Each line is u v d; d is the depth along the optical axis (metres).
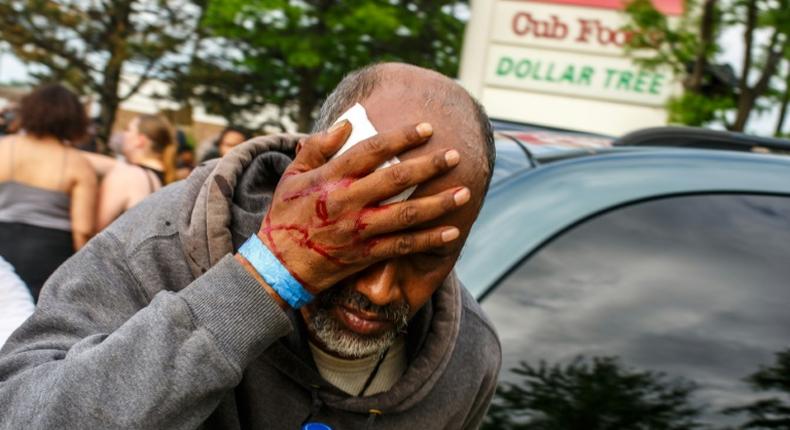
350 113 1.23
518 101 13.07
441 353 1.49
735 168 2.12
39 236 3.75
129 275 1.36
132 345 1.12
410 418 1.53
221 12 12.50
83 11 19.12
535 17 12.89
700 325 1.91
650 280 1.94
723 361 1.89
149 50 18.78
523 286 1.90
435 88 1.27
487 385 1.66
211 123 20.94
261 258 1.18
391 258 1.21
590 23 12.66
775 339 1.93
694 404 1.84
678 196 2.04
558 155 2.17
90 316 1.31
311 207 1.15
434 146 1.20
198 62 18.81
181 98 19.16
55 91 3.85
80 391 1.10
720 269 1.97
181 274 1.38
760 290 1.97
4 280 2.11
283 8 12.41
